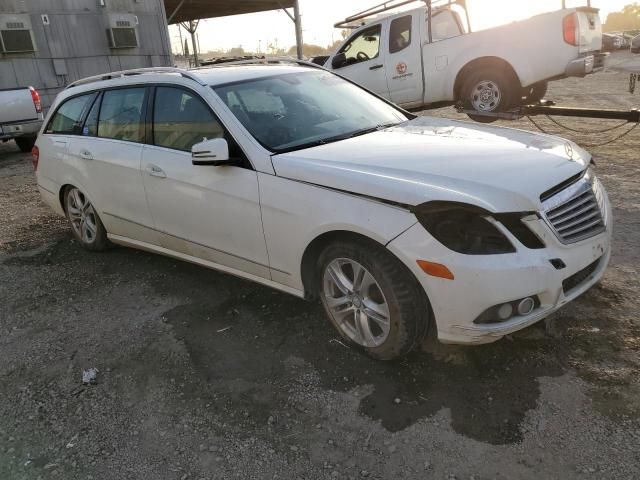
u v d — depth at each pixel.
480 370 3.03
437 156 3.18
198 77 4.02
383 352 3.07
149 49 17.02
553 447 2.49
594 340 3.19
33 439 2.85
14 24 13.98
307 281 3.40
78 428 2.90
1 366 3.53
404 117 4.46
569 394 2.79
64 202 5.43
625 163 6.91
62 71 15.10
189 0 19.05
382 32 9.51
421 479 2.39
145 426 2.87
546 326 3.26
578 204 2.97
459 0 9.12
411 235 2.75
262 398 3.00
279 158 3.36
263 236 3.46
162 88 4.20
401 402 2.86
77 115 5.08
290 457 2.58
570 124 10.28
